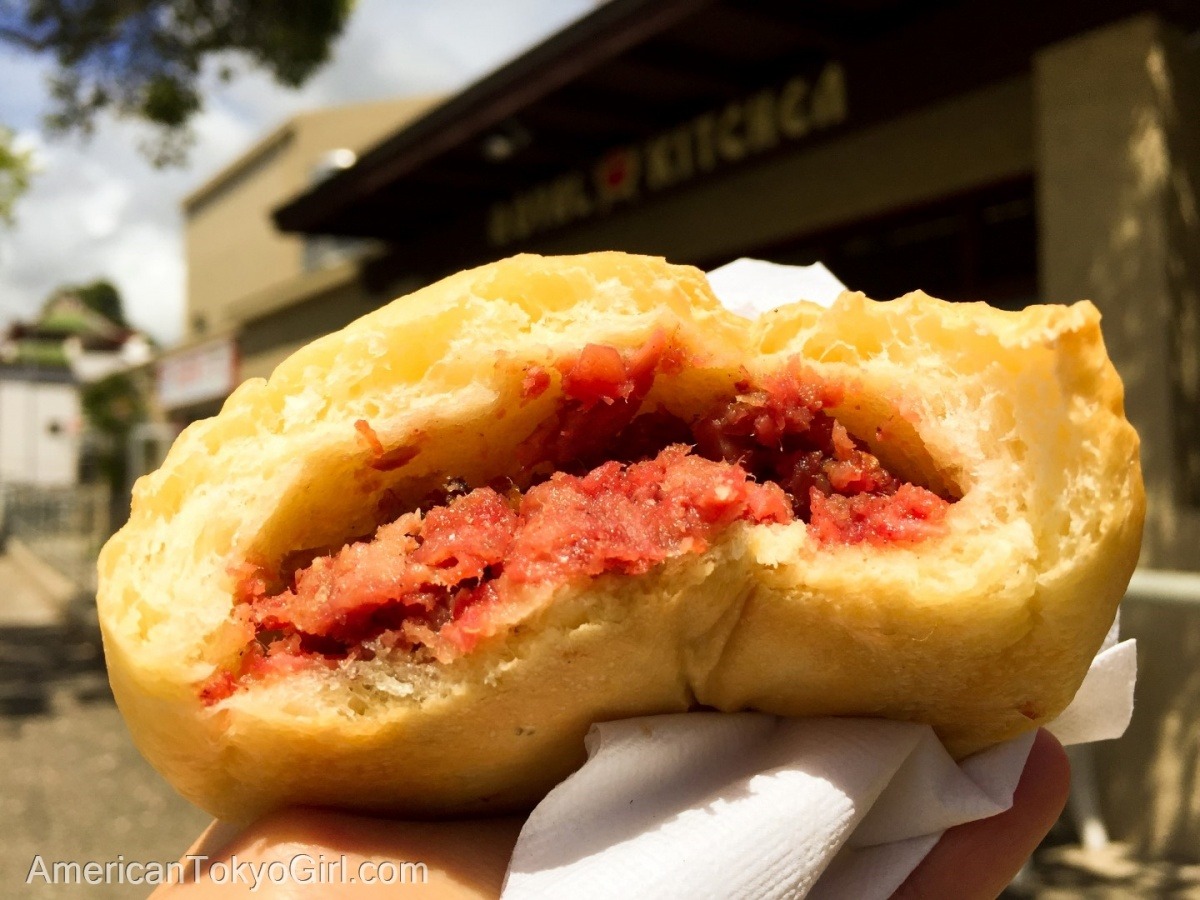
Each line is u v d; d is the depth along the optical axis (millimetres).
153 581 88
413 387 92
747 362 95
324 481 93
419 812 98
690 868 84
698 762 94
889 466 98
